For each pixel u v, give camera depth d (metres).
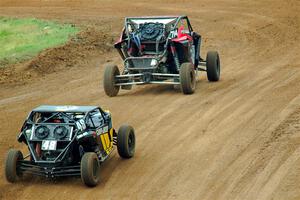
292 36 60.88
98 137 25.55
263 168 25.42
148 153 28.03
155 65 38.12
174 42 38.72
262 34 63.00
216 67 41.62
